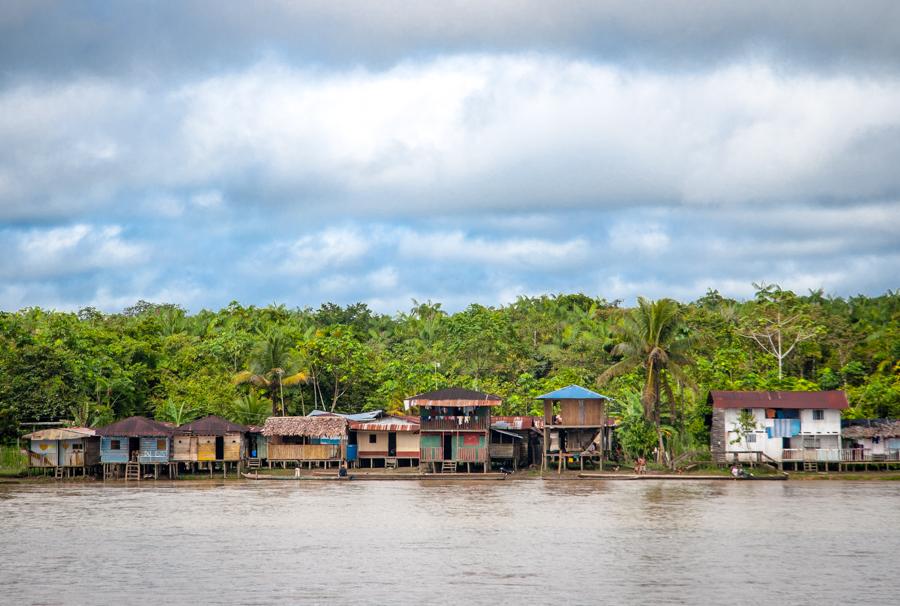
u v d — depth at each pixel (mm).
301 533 57438
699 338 93062
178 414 97562
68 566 48406
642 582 44594
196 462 94500
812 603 41062
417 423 93750
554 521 61531
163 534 57312
